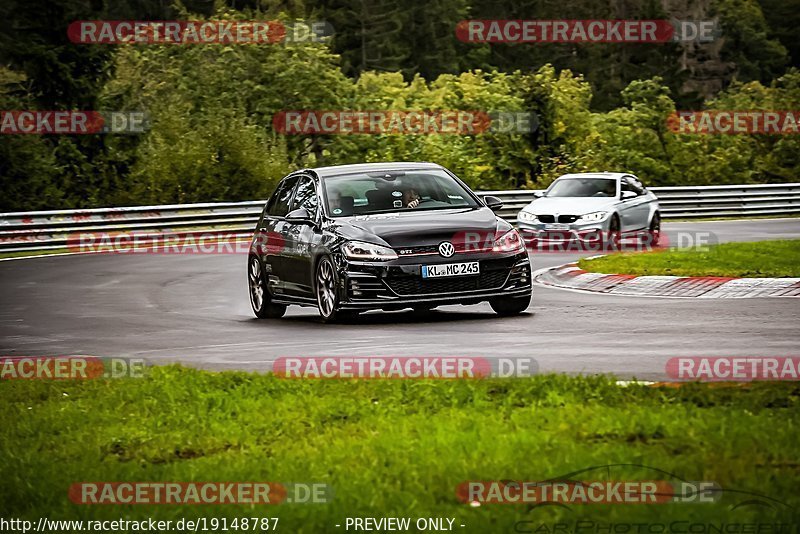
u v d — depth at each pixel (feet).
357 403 99.40
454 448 79.66
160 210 366.43
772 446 76.02
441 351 133.18
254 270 187.52
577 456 75.25
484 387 102.73
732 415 86.38
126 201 466.29
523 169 533.55
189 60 645.51
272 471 77.30
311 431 90.53
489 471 72.95
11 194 451.12
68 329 172.76
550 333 146.20
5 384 119.96
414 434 85.61
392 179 175.42
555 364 120.98
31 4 511.81
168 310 194.70
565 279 216.13
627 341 136.56
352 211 170.40
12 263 298.15
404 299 159.43
